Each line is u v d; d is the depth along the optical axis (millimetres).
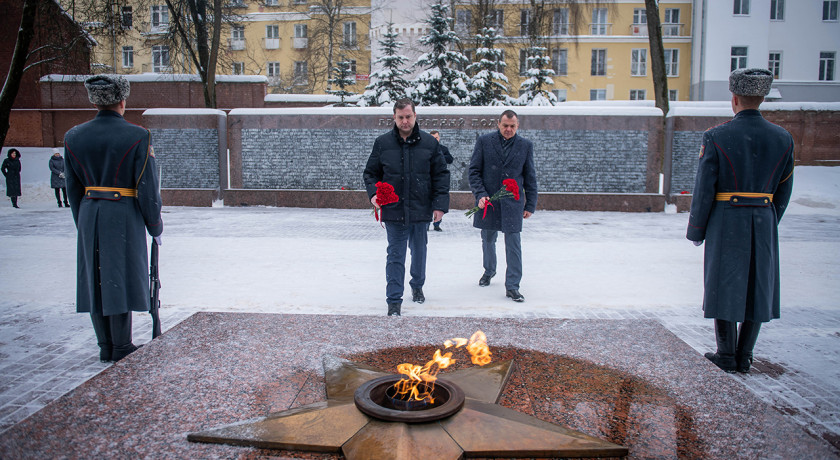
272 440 1784
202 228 11000
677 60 37906
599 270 7238
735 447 1802
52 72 24547
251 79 25516
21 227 11289
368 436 1788
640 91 38562
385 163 5082
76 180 3717
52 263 7500
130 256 3699
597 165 14930
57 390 3395
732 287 3521
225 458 1718
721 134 3566
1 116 12031
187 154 16047
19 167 15789
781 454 1755
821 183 18328
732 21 34969
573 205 14852
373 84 22875
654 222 12523
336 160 15688
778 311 3672
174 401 2127
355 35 41625
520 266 5703
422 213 5129
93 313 3775
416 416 1856
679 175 15109
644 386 2311
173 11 21812
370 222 12219
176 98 25250
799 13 35125
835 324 4887
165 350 2701
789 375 3682
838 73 35344
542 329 3088
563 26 38344
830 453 1764
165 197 15867
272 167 15906
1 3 23750
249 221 12242
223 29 26078
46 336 4457
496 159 5828
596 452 1735
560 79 38625
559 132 14930
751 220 3500
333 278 6621
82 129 3664
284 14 41719
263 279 6539
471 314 5117
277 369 2475
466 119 15016
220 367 2490
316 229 10977
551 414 2043
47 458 1694
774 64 35719
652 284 6441
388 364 2566
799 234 10828
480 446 1750
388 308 5059
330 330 3051
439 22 22172
